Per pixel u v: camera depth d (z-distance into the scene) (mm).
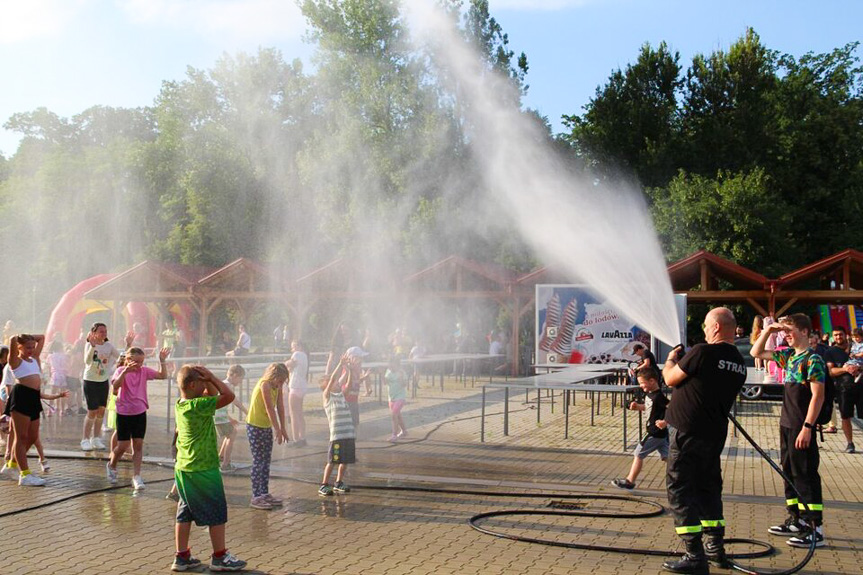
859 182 42500
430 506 8836
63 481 10156
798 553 6996
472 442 13977
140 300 36031
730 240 35438
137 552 6961
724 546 7055
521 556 6832
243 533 7633
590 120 45938
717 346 6508
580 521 8133
